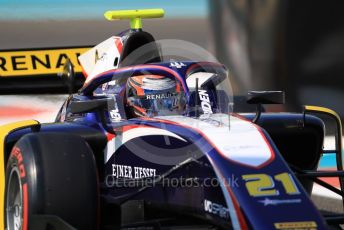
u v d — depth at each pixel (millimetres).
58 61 36094
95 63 22375
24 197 15242
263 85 38875
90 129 17578
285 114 19734
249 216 13492
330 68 38688
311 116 19719
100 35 37844
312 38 39031
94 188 15586
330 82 38562
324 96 38344
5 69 36219
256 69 38969
